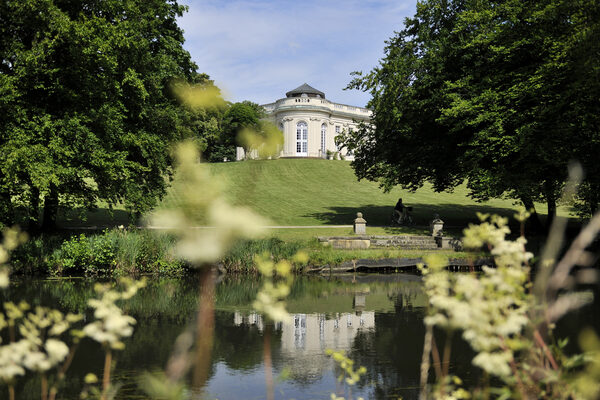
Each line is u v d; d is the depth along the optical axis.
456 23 21.34
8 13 14.97
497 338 1.93
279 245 16.42
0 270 2.15
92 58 15.49
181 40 23.52
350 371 3.22
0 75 14.20
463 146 22.72
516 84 18.20
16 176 13.85
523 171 19.20
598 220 1.66
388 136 26.84
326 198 39.44
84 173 15.82
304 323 8.42
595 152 15.96
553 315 2.26
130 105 19.34
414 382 5.20
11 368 1.83
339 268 16.00
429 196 43.19
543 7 16.58
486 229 2.40
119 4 17.23
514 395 2.22
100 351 6.43
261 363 5.96
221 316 8.93
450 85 20.38
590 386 1.90
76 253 14.27
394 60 23.41
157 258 14.94
